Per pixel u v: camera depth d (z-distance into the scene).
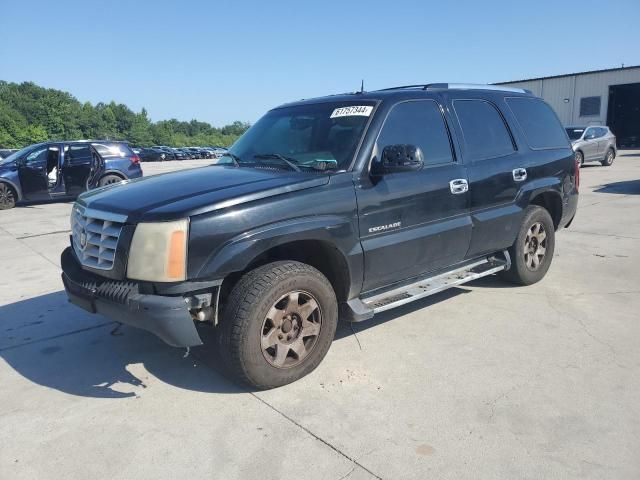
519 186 5.23
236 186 3.53
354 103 4.34
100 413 3.38
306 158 4.11
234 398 3.51
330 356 4.09
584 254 7.04
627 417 3.16
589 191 13.32
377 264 4.02
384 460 2.83
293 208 3.52
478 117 5.01
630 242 7.66
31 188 13.36
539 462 2.78
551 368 3.81
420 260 4.37
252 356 3.40
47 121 109.69
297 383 3.68
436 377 3.71
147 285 3.28
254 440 3.04
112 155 14.15
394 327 4.64
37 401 3.56
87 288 3.51
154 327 3.19
